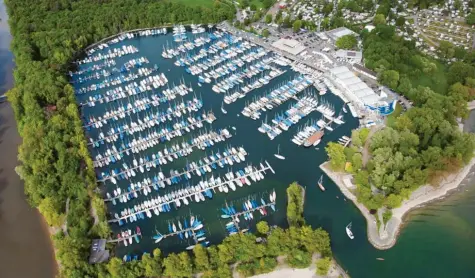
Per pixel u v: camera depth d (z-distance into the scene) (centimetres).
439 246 18112
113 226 19275
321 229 17488
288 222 19062
